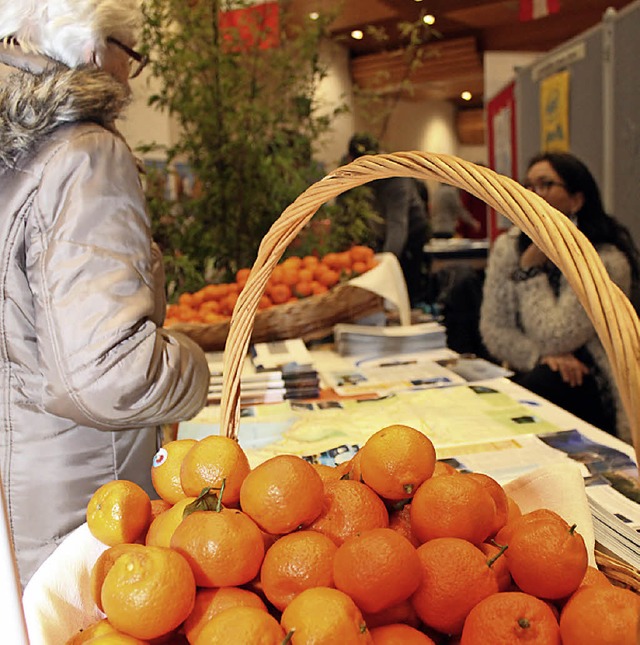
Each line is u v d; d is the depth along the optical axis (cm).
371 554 56
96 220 96
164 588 54
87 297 94
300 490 62
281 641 52
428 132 1071
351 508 65
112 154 100
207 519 60
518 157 399
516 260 252
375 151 319
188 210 250
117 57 116
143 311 98
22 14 102
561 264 53
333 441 131
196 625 57
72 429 104
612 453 120
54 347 95
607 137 300
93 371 95
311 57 253
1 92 97
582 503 83
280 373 163
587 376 237
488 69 445
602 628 52
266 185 244
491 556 64
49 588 66
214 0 231
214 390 166
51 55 105
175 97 240
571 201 229
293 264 230
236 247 251
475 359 198
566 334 234
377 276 225
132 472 111
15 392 104
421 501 65
